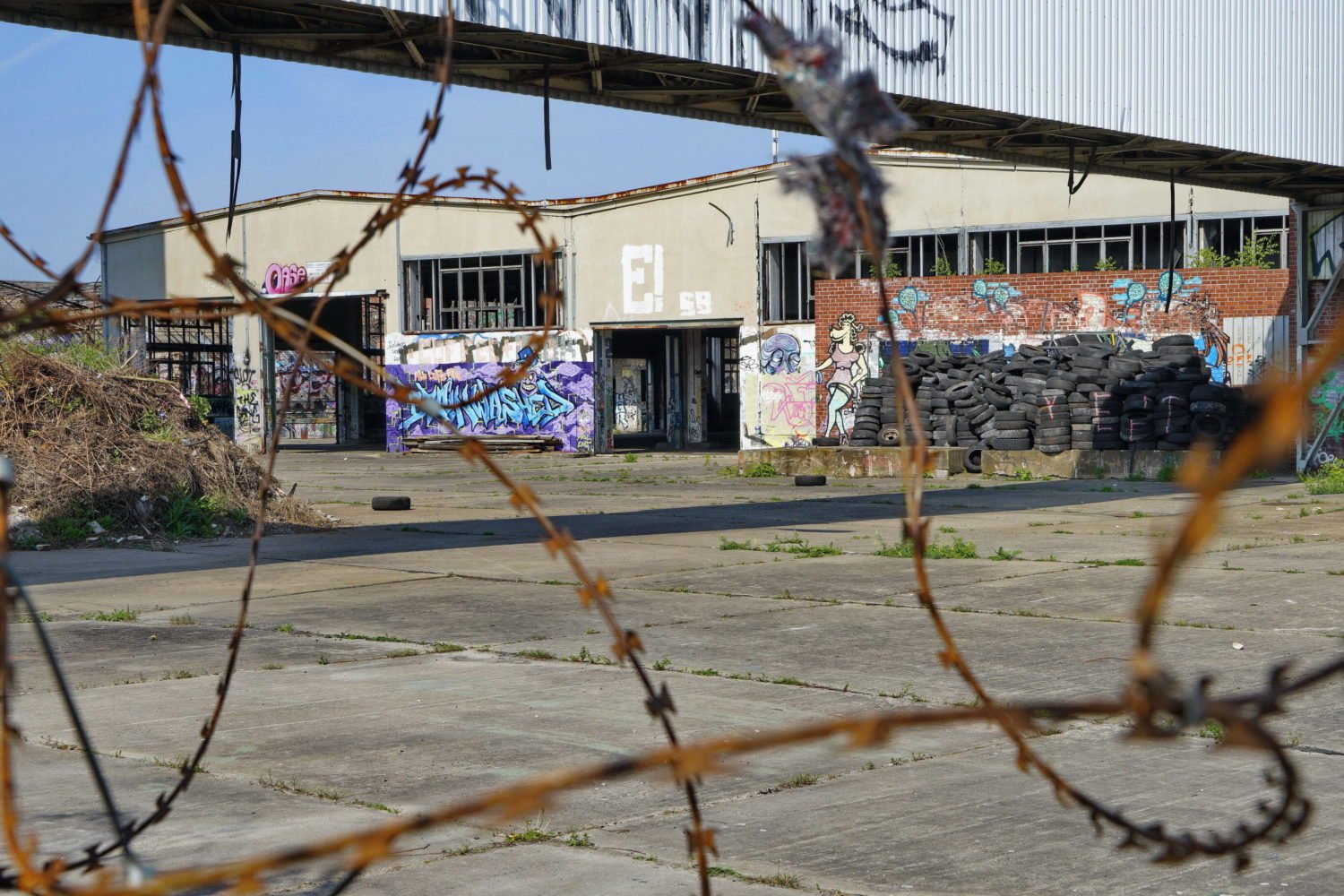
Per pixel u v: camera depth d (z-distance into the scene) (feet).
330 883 13.58
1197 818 15.65
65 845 14.42
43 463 50.14
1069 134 58.95
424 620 31.22
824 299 108.58
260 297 4.51
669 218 116.98
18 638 29.09
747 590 35.58
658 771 2.55
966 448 87.35
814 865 14.12
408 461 116.98
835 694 22.81
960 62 51.19
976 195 104.78
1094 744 19.52
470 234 125.59
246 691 23.45
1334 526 50.88
